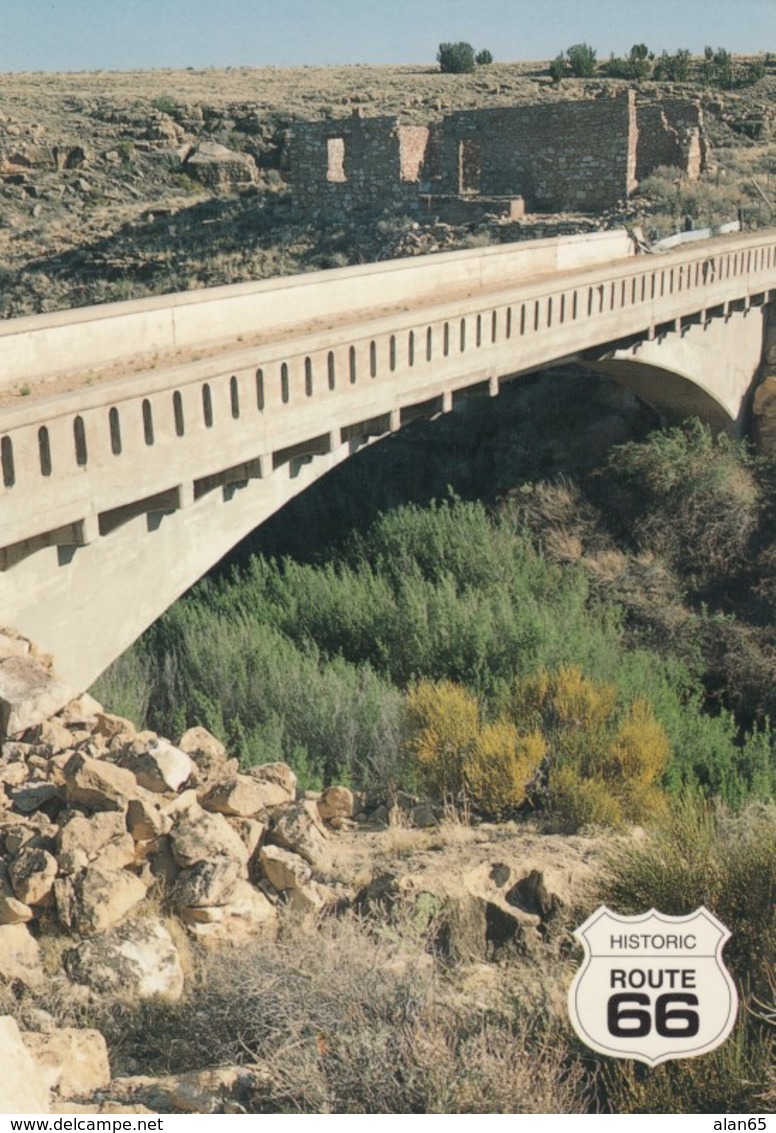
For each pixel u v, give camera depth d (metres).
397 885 9.55
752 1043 7.23
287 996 7.65
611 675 22.67
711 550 30.36
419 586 25.83
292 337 17.25
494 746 12.59
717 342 31.39
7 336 13.84
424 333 18.77
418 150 45.91
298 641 24.09
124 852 9.23
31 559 13.43
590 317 23.81
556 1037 7.45
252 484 16.81
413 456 33.94
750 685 26.50
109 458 13.39
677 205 41.56
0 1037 5.90
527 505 31.31
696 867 8.91
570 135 43.72
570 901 9.65
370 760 16.75
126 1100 6.73
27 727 11.12
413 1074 6.82
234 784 10.25
